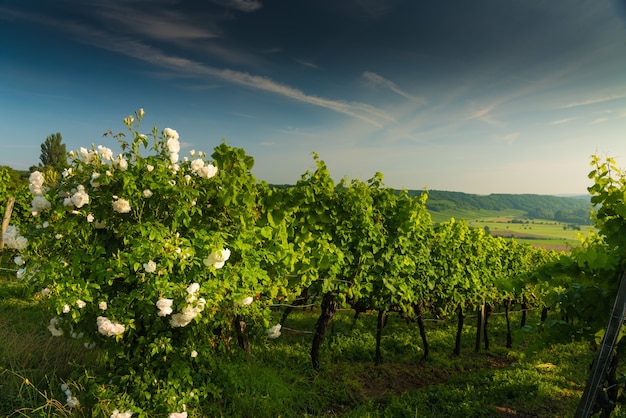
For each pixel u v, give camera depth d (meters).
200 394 4.59
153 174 4.18
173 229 4.22
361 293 7.49
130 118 4.22
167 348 4.18
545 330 3.96
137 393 4.12
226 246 4.94
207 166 4.49
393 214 7.68
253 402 4.94
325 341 8.50
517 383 6.64
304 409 5.38
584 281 3.76
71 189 4.08
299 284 6.85
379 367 7.60
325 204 7.09
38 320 7.14
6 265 10.39
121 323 3.97
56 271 3.89
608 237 3.88
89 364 5.13
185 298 3.99
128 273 3.98
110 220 4.23
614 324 3.28
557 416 5.58
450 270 9.20
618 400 3.65
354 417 5.17
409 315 8.23
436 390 6.46
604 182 4.01
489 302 9.98
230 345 5.95
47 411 4.20
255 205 5.56
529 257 13.50
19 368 4.97
